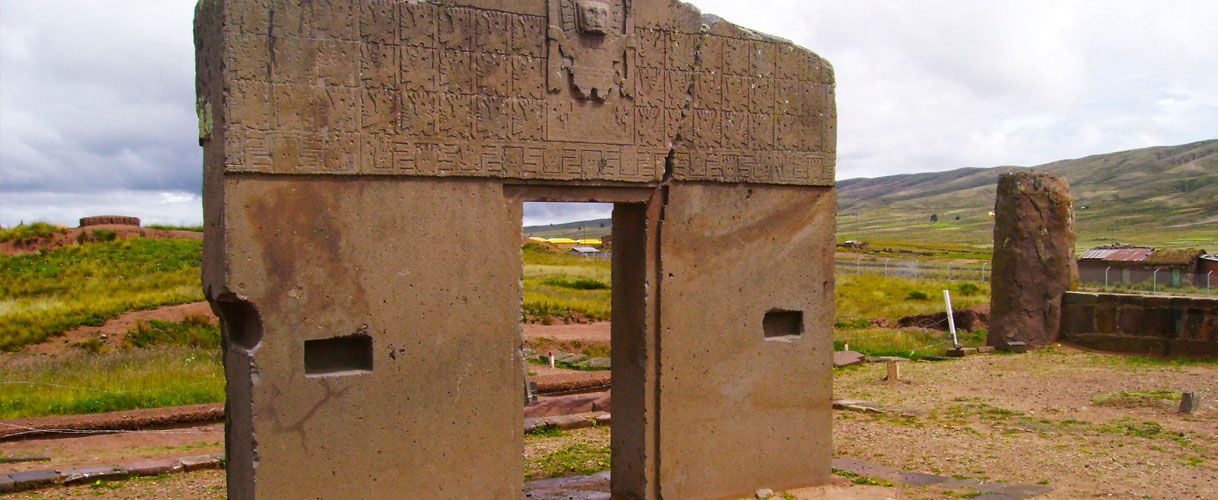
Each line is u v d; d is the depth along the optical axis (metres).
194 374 13.93
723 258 6.78
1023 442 9.00
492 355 6.04
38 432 9.95
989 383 13.06
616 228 6.82
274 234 5.30
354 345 5.73
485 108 5.84
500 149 5.90
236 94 5.14
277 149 5.26
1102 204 146.25
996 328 17.52
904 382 13.38
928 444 9.00
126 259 26.70
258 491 5.34
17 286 22.50
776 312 7.20
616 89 6.25
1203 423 9.77
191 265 26.56
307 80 5.33
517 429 6.18
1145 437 9.18
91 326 17.67
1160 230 104.50
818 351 7.33
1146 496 6.84
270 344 5.33
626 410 6.77
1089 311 16.61
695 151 6.58
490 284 5.99
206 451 9.21
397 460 5.76
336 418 5.56
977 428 9.86
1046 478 7.49
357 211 5.53
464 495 6.00
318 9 5.34
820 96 7.17
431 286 5.79
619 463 6.90
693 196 6.61
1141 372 13.52
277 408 5.38
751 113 6.82
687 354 6.66
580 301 25.42
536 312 23.22
